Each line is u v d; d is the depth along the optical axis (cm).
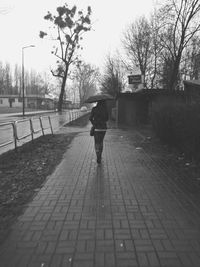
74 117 3512
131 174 734
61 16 4269
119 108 2325
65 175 724
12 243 386
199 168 778
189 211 491
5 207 511
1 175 731
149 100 2195
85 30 4400
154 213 483
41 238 398
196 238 397
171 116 1040
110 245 379
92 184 647
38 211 491
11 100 9988
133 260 345
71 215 474
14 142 1053
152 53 3186
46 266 335
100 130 847
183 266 333
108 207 509
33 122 1407
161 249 369
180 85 2583
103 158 939
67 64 4562
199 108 795
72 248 372
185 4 1900
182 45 1980
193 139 816
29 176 718
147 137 1458
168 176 714
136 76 2480
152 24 3150
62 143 1293
